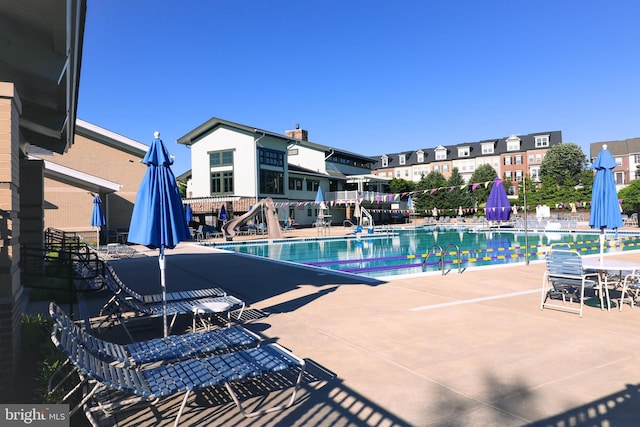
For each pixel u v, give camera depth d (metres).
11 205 4.61
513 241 27.78
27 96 7.81
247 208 36.53
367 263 18.52
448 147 76.25
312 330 6.47
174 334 6.61
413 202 57.81
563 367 4.78
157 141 5.84
